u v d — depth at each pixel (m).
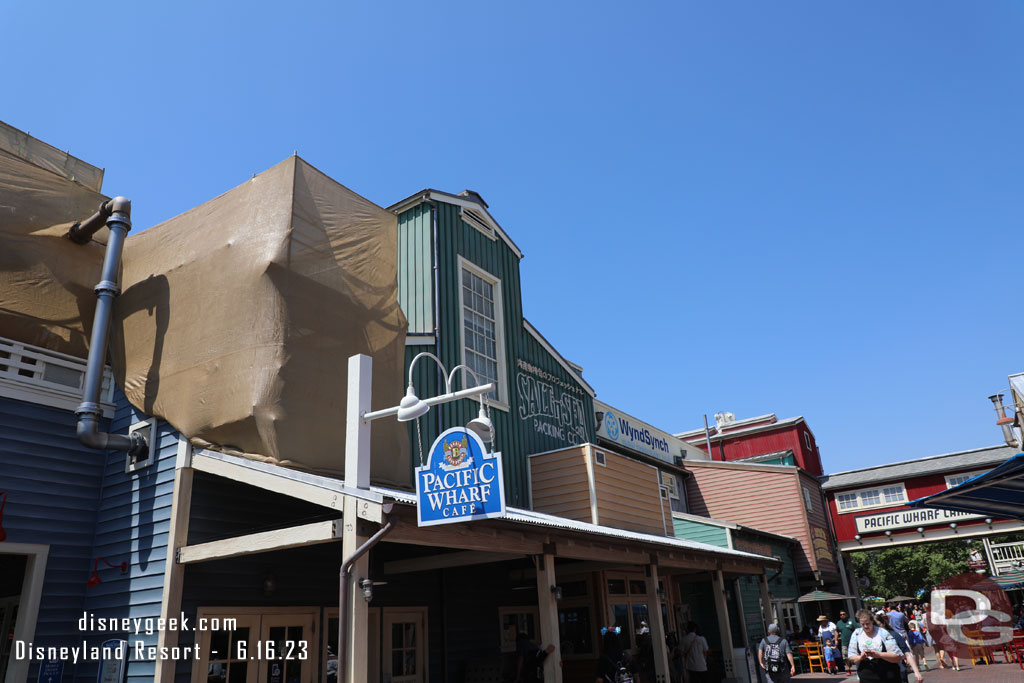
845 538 29.45
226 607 8.61
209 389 8.78
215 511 8.82
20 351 9.43
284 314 8.79
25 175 10.37
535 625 13.81
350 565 6.77
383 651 10.37
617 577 14.69
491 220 15.76
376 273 10.61
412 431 11.55
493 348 14.83
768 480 27.09
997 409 26.47
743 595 20.91
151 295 10.03
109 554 9.20
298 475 7.65
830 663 19.41
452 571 12.09
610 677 9.95
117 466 9.72
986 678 15.54
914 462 29.72
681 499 27.52
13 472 8.93
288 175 9.62
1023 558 38.44
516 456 14.38
